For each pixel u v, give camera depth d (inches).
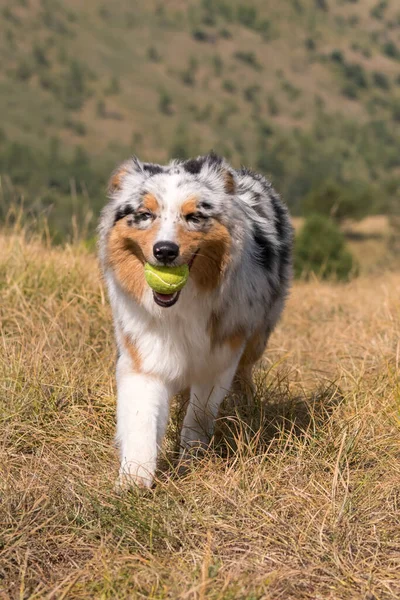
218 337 192.2
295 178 4997.5
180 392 221.5
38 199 414.6
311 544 159.3
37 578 146.6
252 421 216.5
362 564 153.4
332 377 262.8
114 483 181.6
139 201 177.6
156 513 168.4
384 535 163.2
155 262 170.4
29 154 6146.7
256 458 192.4
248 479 183.9
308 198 2295.8
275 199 241.1
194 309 184.5
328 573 149.6
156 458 183.2
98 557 152.3
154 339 185.8
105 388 232.1
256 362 247.6
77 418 216.1
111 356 257.0
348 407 226.2
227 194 187.0
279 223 236.5
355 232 2282.2
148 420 183.9
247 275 196.7
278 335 322.7
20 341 257.0
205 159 191.8
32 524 164.2
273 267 218.2
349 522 166.4
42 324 269.0
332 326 337.4
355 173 7495.1
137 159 195.8
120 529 162.2
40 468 191.3
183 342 186.9
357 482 183.6
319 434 208.8
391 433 208.1
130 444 181.9
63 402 223.6
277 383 241.6
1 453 194.1
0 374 229.9
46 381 230.7
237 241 184.5
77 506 173.2
